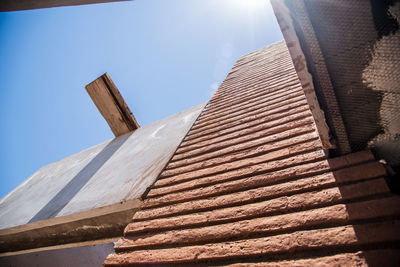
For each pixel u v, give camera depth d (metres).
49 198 3.65
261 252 1.09
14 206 4.21
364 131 1.24
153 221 1.65
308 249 1.02
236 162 1.89
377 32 0.95
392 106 1.10
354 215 1.05
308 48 1.09
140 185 2.34
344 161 1.34
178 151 2.71
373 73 1.04
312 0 0.97
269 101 2.76
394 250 0.87
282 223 1.17
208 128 2.95
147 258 1.36
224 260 1.15
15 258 5.70
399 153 1.22
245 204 1.42
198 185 1.83
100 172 3.69
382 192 1.09
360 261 0.89
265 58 4.68
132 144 4.38
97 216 2.54
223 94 3.94
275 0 1.04
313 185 1.29
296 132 1.87
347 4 0.93
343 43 1.02
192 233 1.38
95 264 5.42
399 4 0.85
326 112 1.23
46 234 3.05
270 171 1.58
